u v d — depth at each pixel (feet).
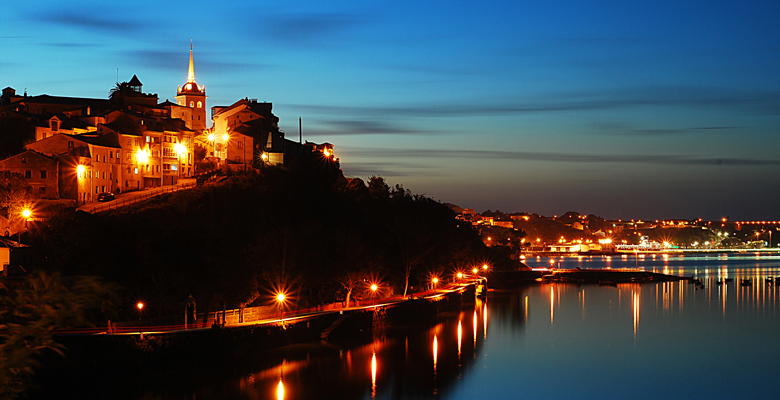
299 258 481.87
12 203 533.55
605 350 487.61
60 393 316.19
